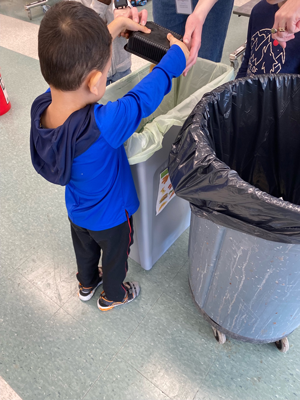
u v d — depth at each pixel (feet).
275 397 3.34
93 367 3.58
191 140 2.28
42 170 2.52
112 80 6.05
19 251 4.65
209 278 3.10
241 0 11.63
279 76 2.94
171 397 3.36
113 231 3.01
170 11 4.90
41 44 1.95
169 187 3.59
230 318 3.29
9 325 3.92
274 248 2.21
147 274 4.42
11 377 3.51
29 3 12.09
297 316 3.09
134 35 2.84
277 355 3.64
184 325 3.91
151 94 2.35
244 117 3.13
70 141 2.10
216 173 2.03
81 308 4.08
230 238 2.42
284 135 3.37
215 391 3.40
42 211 5.16
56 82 2.03
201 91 3.20
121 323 3.93
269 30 3.43
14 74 8.39
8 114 7.08
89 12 1.99
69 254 4.63
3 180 5.64
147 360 3.62
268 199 1.86
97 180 2.55
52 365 3.60
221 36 5.16
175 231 4.61
